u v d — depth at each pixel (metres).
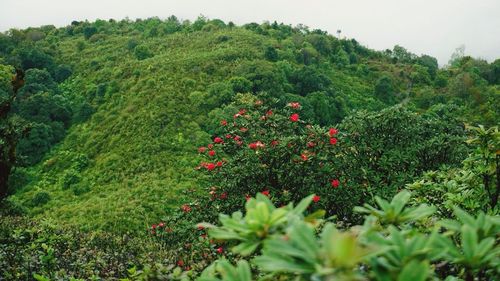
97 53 69.00
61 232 9.75
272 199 7.77
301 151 8.82
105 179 35.47
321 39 76.56
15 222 10.03
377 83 63.16
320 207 8.37
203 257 4.61
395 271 0.96
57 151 42.31
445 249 1.08
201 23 83.00
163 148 37.78
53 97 50.00
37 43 72.62
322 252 0.90
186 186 28.19
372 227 1.14
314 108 44.50
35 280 5.04
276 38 76.00
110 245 9.23
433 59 89.44
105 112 48.00
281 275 1.28
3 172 4.65
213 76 52.19
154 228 10.35
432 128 12.62
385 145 10.86
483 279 1.40
